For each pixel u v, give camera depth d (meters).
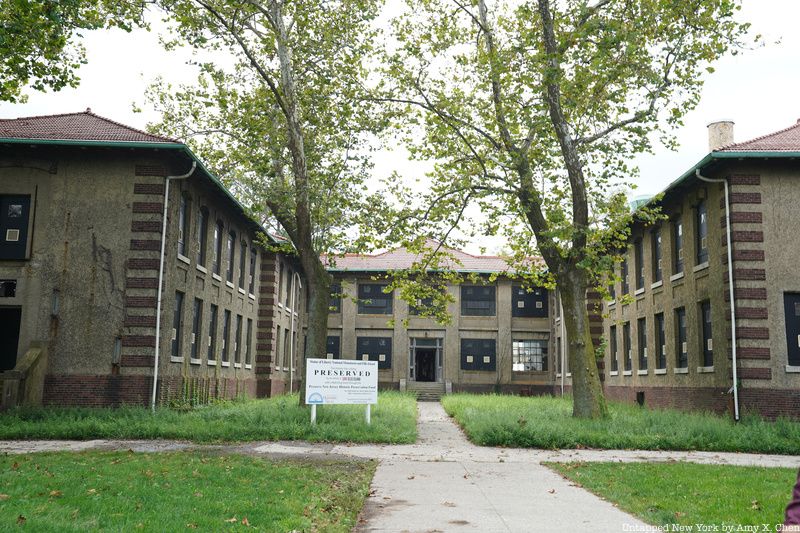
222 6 19.61
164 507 7.84
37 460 11.73
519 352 46.53
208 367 25.84
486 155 21.31
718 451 15.61
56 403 19.72
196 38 18.92
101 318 20.19
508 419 18.50
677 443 15.80
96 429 16.02
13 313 23.81
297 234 21.98
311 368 17.72
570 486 10.34
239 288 30.42
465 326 46.56
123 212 20.70
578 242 19.28
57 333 20.11
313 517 7.73
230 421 18.44
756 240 20.08
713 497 9.29
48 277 20.39
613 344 33.84
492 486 10.27
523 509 8.50
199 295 24.61
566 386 41.38
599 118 19.64
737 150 20.08
